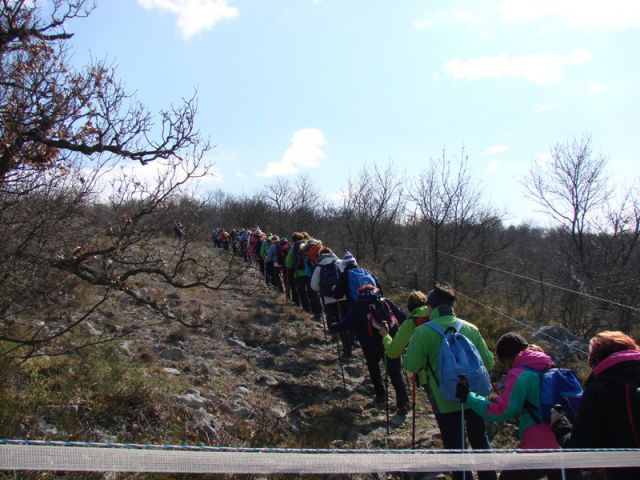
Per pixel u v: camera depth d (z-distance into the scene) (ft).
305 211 106.01
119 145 17.34
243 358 27.68
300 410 21.71
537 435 11.35
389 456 7.95
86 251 17.22
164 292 38.14
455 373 13.19
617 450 8.75
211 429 17.26
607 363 9.44
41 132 15.30
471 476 13.67
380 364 27.73
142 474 13.25
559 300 46.60
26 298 15.81
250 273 59.11
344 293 24.80
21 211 14.98
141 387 18.79
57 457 6.31
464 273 49.73
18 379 17.26
